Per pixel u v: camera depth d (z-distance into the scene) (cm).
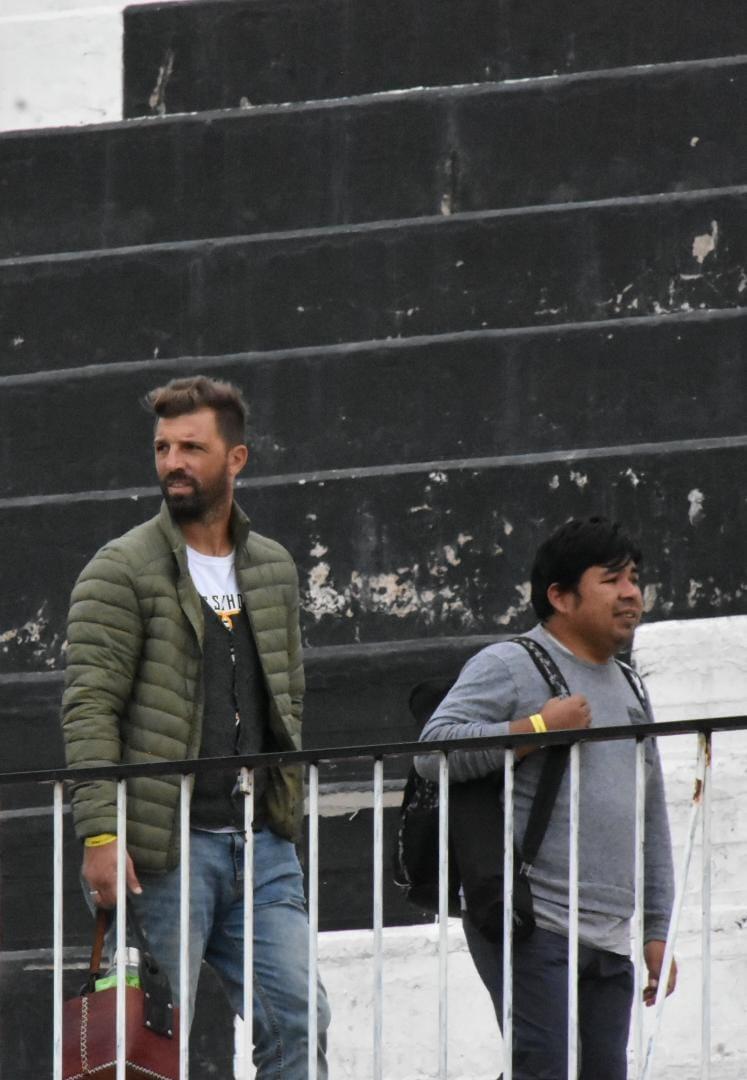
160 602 1942
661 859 1991
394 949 2617
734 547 2869
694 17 3350
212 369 3125
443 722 1911
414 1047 2591
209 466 1988
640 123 3250
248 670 1984
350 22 3450
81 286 3275
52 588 3000
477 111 3303
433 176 3300
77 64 3516
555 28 3388
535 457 2950
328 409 3080
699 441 2942
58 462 3131
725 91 3234
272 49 3472
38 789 2842
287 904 1967
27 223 3403
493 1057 2561
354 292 3203
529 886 1867
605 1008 1908
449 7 3425
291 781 1983
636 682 2003
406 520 2945
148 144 3397
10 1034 2645
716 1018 2555
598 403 3016
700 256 3120
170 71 3497
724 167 3216
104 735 1902
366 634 2919
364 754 1836
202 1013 2592
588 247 3147
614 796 1911
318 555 2952
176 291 3250
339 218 3319
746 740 2741
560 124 3275
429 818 1912
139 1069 1848
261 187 3350
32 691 2867
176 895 1906
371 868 2714
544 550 1969
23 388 3158
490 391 3045
